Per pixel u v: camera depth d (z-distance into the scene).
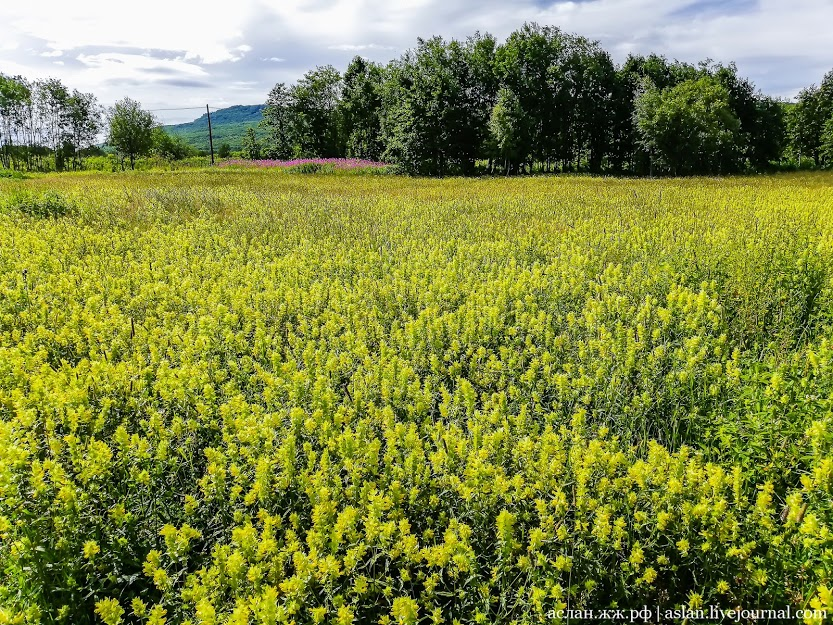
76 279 8.10
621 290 7.49
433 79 44.62
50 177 36.00
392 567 3.18
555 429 4.30
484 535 3.15
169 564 3.10
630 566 2.82
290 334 6.25
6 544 2.91
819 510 2.88
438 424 3.92
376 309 6.86
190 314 6.51
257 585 2.68
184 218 14.32
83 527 3.15
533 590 2.59
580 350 5.27
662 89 54.28
